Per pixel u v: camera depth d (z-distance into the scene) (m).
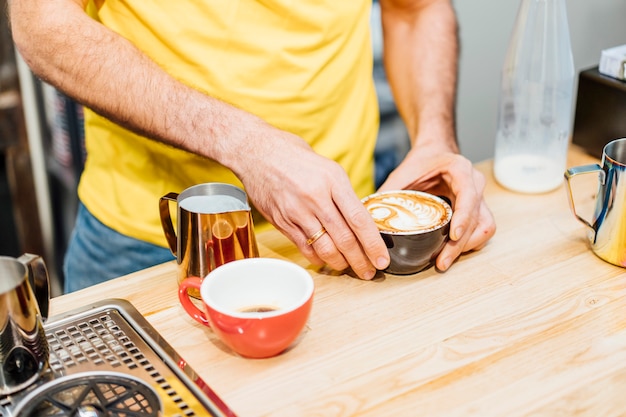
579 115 1.48
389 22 1.59
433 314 1.03
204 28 1.29
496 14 2.36
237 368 0.93
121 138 1.41
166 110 1.18
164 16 1.29
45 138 2.19
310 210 1.07
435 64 1.52
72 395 0.86
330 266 1.10
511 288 1.09
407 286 1.09
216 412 0.84
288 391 0.89
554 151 1.36
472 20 2.32
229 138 1.14
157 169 1.42
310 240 1.08
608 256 1.14
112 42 1.21
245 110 1.30
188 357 0.95
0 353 0.84
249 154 1.12
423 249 1.08
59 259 2.37
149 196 1.44
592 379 0.90
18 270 0.88
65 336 0.97
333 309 1.04
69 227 2.30
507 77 1.35
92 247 1.54
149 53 1.33
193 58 1.30
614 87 1.39
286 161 1.10
